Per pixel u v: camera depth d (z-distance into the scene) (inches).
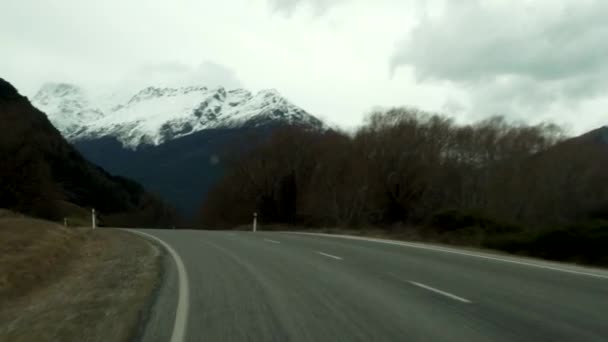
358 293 404.8
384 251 740.7
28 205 2277.3
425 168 1971.0
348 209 2071.9
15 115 2460.6
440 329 295.6
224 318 319.6
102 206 3757.4
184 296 390.0
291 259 635.5
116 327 301.3
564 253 752.3
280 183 2438.5
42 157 2564.0
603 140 2033.7
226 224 2682.1
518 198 1988.2
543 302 374.0
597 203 1418.6
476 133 2182.6
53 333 292.8
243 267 556.7
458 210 1127.6
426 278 484.1
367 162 2010.3
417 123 2057.1
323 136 2367.1
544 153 2048.5
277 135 2412.6
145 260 625.9
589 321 318.3
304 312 336.2
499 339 277.0
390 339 274.2
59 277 557.6
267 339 274.1
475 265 585.0
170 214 3794.3
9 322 343.0
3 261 548.4
